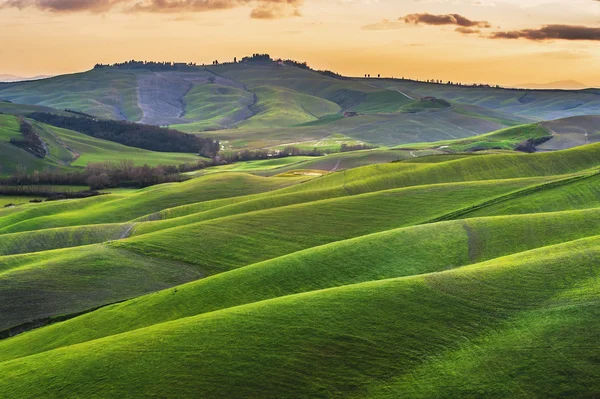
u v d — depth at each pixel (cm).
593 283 4288
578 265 4656
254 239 8088
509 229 6662
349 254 6338
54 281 6944
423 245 6438
